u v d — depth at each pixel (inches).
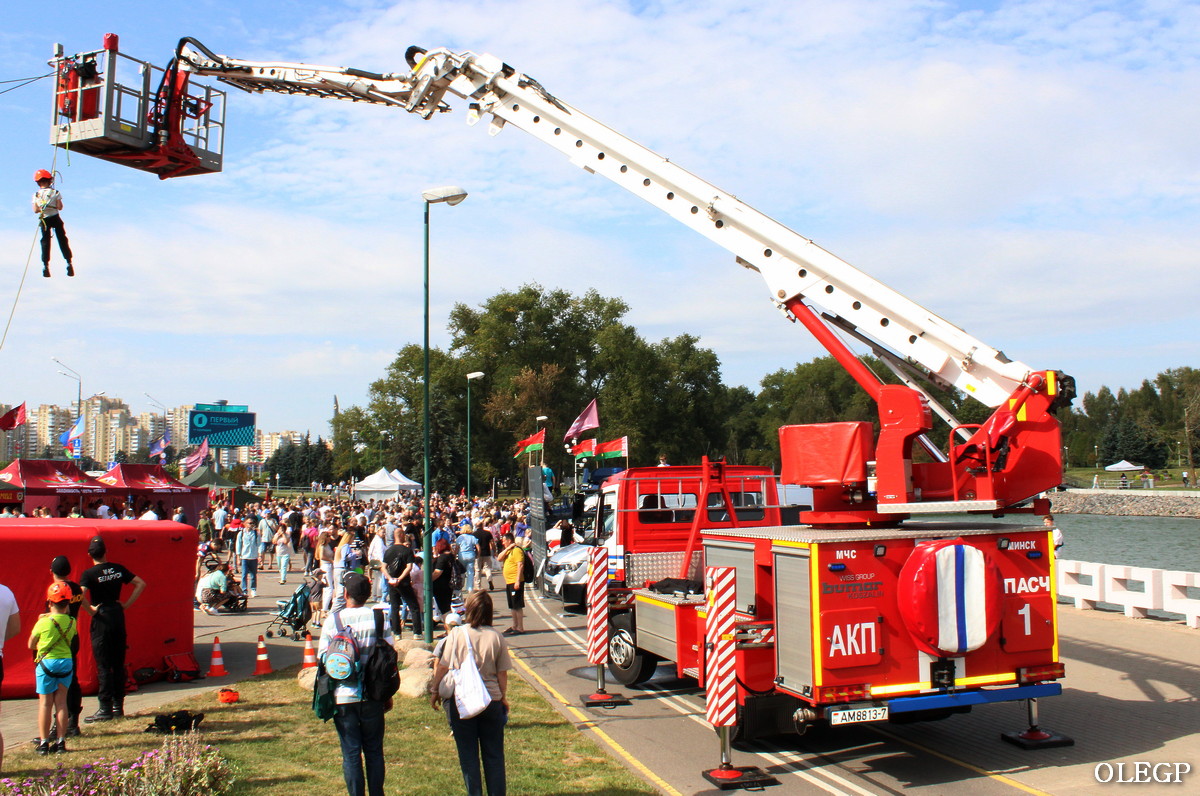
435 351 3595.0
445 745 332.2
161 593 455.5
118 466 1248.8
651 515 502.6
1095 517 2938.0
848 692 295.0
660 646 404.5
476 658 252.4
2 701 413.4
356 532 829.2
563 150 438.9
